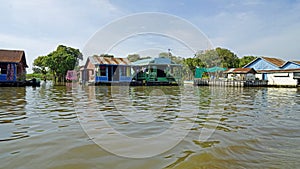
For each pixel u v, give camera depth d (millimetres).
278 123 5922
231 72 32375
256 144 4133
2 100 10547
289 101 11500
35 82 23109
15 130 4902
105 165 3148
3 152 3574
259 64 34156
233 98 12945
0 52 24375
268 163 3283
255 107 9062
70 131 4875
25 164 3135
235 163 3273
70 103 9594
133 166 3127
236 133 4883
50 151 3645
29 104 9156
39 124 5504
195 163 3254
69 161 3262
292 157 3518
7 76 23328
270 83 30781
